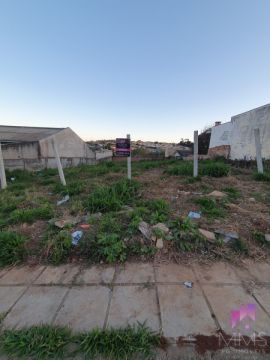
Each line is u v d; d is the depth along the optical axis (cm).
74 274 226
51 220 335
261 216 325
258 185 504
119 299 189
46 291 203
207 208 359
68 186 539
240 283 205
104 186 482
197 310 174
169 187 499
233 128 1156
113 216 330
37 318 172
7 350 146
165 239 267
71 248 259
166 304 181
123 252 249
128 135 518
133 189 438
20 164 1354
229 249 256
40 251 263
